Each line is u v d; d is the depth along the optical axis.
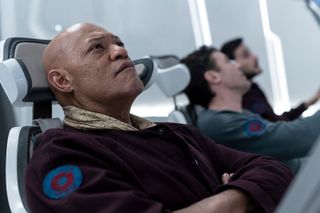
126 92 1.16
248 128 1.88
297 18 3.10
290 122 1.90
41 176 0.93
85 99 1.19
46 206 0.89
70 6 2.50
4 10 2.29
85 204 0.86
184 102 2.64
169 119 2.05
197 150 1.24
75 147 0.99
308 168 0.45
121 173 0.98
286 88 3.09
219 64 2.05
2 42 1.22
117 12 2.66
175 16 2.83
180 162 1.12
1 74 1.16
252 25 3.05
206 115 1.99
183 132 1.29
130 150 1.05
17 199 1.03
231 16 3.00
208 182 1.13
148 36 2.75
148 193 0.99
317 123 1.87
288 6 3.09
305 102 2.46
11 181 1.06
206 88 2.04
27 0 2.36
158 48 2.78
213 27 2.95
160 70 2.02
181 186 1.04
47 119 1.20
